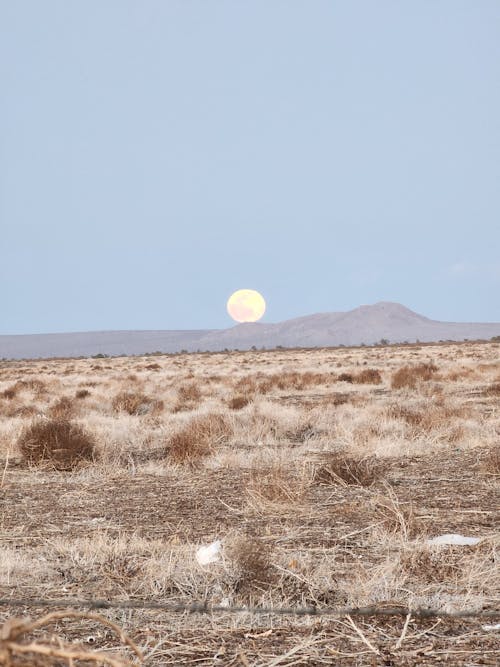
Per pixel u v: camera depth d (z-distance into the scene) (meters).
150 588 13.59
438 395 58.44
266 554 14.75
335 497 22.19
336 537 17.03
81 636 11.13
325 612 11.81
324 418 43.06
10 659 5.52
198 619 11.90
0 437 37.28
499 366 93.00
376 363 128.50
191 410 54.88
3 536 18.34
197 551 15.70
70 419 47.03
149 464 29.89
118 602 12.68
